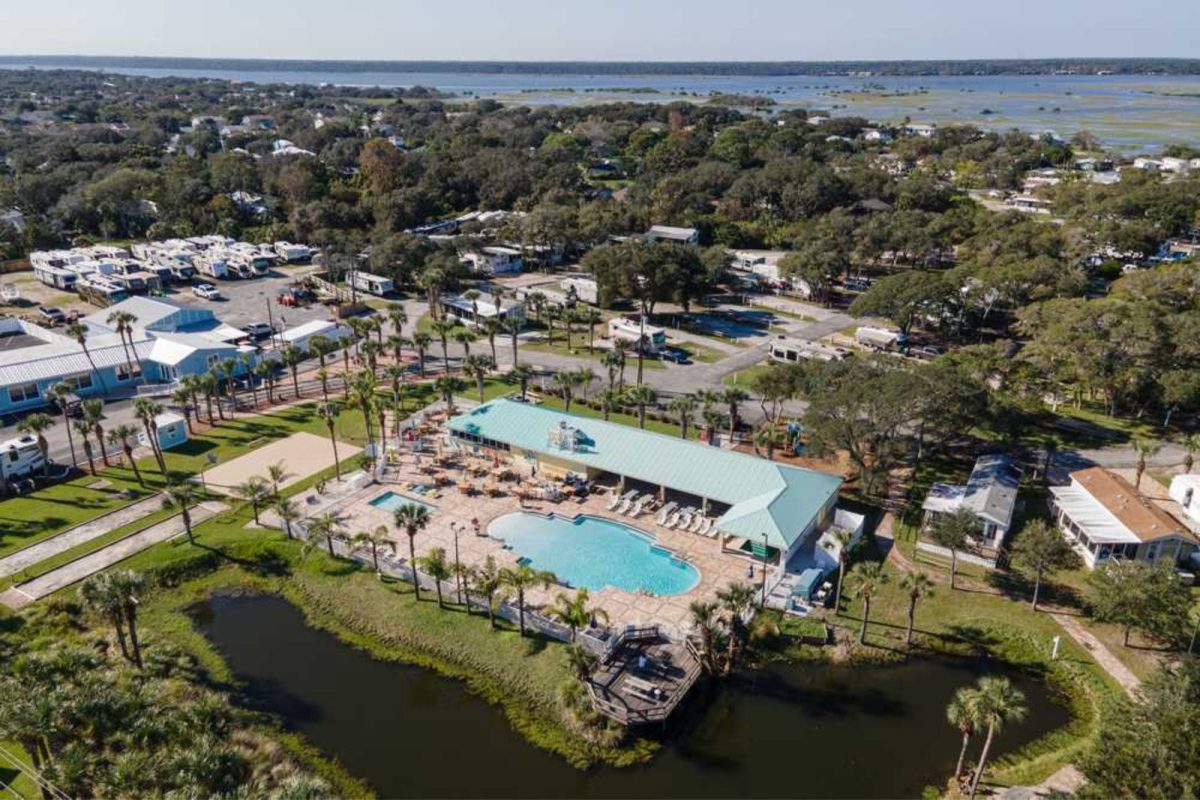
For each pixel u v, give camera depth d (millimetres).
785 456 95562
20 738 45000
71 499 84625
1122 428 102812
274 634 65688
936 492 81812
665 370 125938
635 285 144750
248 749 52219
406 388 116938
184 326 137125
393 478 89938
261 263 184125
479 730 55344
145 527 79188
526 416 95438
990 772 51469
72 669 51625
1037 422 103625
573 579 71812
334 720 56281
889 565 73812
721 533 75812
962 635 64312
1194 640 60781
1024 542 65938
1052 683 59406
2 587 69125
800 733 55062
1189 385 96062
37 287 174625
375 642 64438
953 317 141250
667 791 50344
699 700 57969
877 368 89625
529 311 156125
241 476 90375
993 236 172875
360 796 49656
